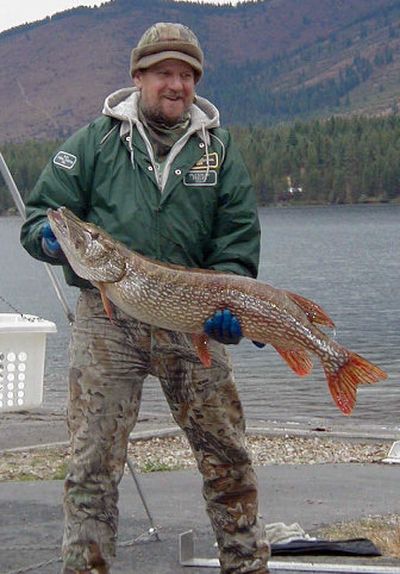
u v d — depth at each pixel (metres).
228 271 4.76
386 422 16.55
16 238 111.75
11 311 44.12
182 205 4.70
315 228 116.25
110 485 4.62
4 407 8.72
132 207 4.66
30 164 107.75
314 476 9.01
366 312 40.72
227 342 4.54
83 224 4.38
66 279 4.71
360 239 97.00
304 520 7.28
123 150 4.69
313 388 21.44
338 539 6.63
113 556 4.63
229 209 4.82
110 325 4.60
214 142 4.80
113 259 4.39
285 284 55.31
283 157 156.25
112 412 4.61
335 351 4.47
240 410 4.79
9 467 8.85
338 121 164.38
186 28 4.73
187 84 4.68
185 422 4.77
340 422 16.36
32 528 6.71
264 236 103.75
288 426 13.34
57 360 27.17
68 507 4.59
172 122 4.71
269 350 27.83
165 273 4.47
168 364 4.65
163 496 7.87
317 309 4.57
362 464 9.72
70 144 4.75
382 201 156.50
